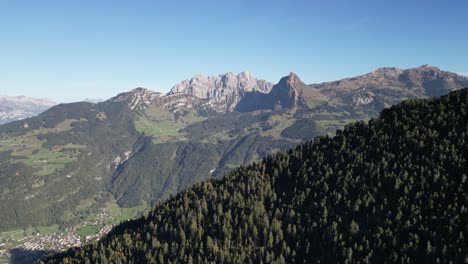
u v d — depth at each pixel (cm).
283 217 19188
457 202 15750
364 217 17225
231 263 17825
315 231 17762
